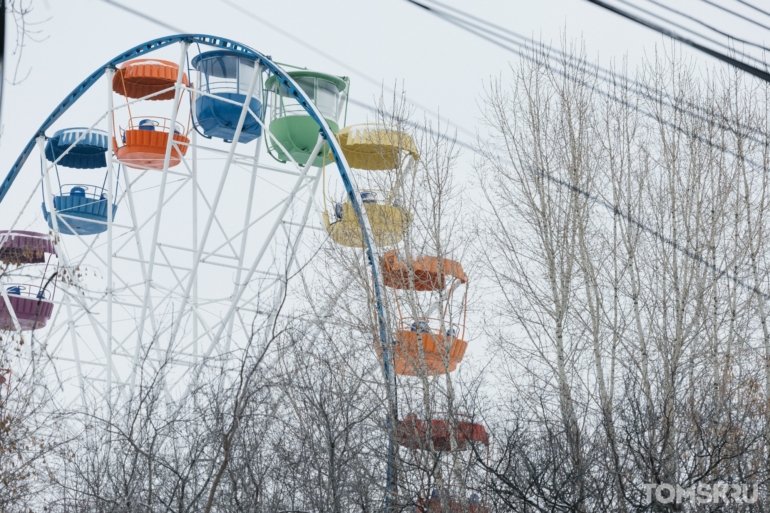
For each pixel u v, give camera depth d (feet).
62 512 77.05
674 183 112.57
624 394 88.12
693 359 96.78
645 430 82.33
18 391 86.22
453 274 110.93
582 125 115.44
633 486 80.02
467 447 88.99
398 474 86.22
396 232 112.78
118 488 74.69
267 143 123.75
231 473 69.46
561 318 101.65
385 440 91.04
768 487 83.87
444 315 108.58
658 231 109.91
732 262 110.83
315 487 77.92
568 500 80.74
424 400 94.12
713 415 87.61
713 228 110.01
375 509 80.74
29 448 82.43
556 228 111.55
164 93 135.33
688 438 86.53
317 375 85.87
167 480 74.64
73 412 81.82
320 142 112.06
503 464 86.79
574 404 96.07
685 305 102.58
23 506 81.61
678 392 92.63
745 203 113.91
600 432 85.56
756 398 93.66
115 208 138.21
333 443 76.89
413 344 107.76
